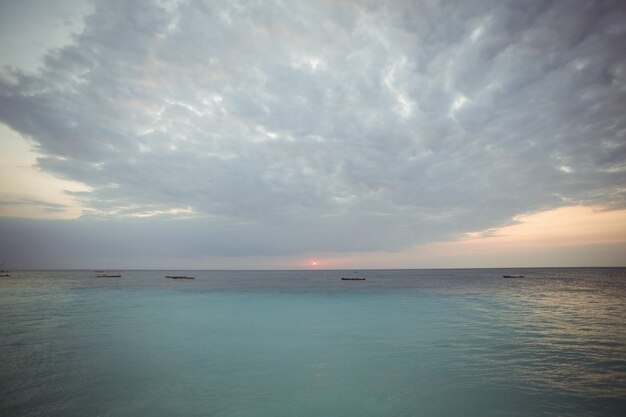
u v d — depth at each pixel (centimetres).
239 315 2308
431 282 7356
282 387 978
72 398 897
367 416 804
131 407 847
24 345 1428
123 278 9869
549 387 966
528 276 10700
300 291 4600
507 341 1499
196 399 897
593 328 1792
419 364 1179
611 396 901
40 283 6619
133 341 1512
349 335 1645
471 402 874
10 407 838
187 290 4791
